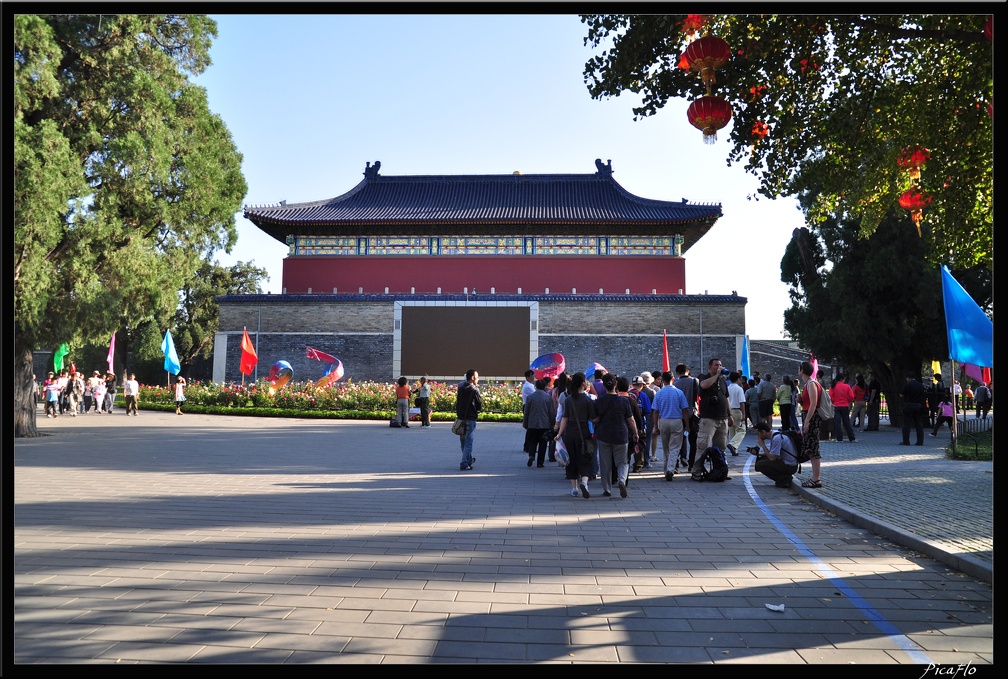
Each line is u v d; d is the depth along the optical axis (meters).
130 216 21.78
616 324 43.59
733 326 43.38
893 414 29.27
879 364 28.88
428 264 47.38
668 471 13.48
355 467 14.87
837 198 11.82
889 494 10.98
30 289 17.98
